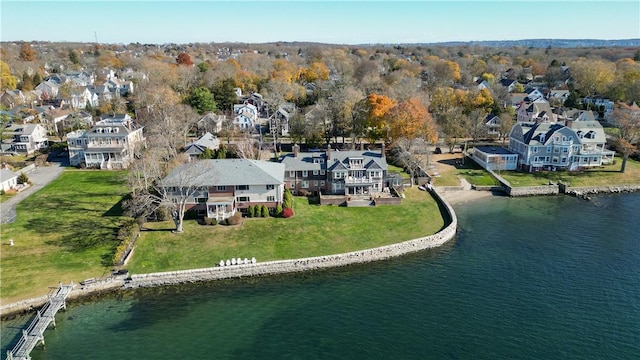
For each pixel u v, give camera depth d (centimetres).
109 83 18062
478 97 13638
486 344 4628
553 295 5481
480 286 5697
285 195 7912
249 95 17288
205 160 7750
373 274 6028
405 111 10438
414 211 7912
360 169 8444
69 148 10525
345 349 4575
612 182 9688
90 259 6066
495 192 9350
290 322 5022
